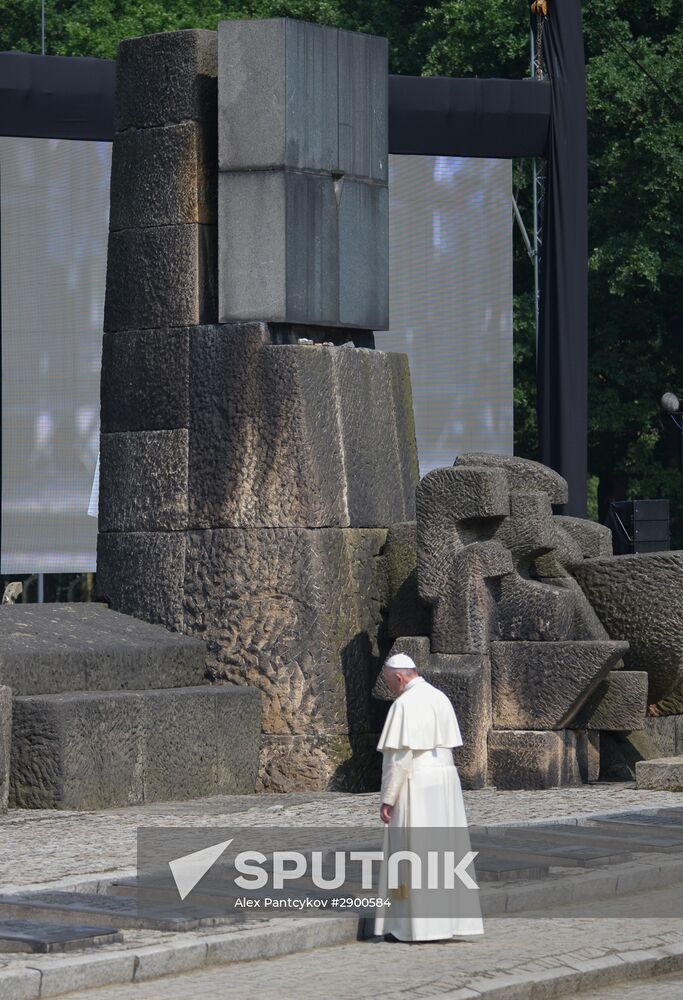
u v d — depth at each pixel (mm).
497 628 40469
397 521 43469
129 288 44031
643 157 94125
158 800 37906
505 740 39875
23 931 22203
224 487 42094
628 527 65188
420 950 23031
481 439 69375
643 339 102750
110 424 44250
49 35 111812
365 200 44250
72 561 65625
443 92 66938
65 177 64812
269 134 41969
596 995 21656
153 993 20297
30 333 64938
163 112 43562
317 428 41688
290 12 105625
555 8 66500
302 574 41281
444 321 68875
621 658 40781
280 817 34469
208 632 41969
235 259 42281
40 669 37062
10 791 36125
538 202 74000
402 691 24016
